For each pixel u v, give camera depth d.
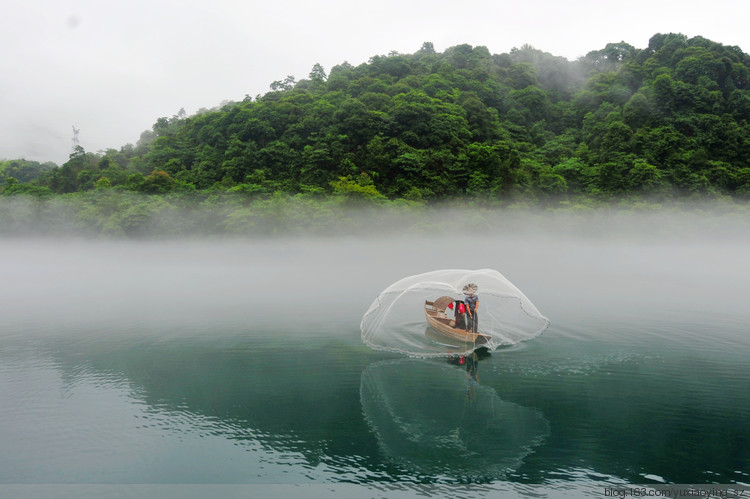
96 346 18.02
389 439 10.06
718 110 100.50
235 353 16.73
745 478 8.34
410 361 15.51
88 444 9.88
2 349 17.61
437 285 17.28
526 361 15.15
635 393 12.37
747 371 13.95
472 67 137.12
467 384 13.32
